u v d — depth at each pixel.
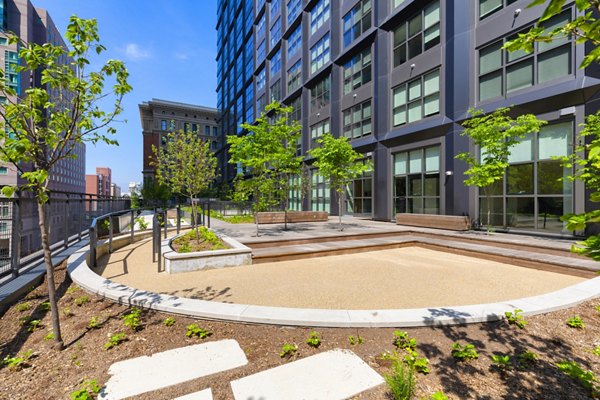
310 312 3.97
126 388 2.62
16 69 3.30
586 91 9.09
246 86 42.50
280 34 30.53
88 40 3.54
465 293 5.25
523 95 10.77
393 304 4.70
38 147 3.33
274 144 11.27
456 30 12.97
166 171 11.13
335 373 2.82
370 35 17.73
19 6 49.72
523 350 3.19
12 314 4.27
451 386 2.61
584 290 4.78
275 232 11.88
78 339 3.53
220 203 24.81
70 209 9.22
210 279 6.14
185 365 2.97
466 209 12.60
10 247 5.50
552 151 10.15
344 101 20.81
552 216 10.08
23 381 2.76
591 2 1.63
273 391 2.56
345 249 9.14
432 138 14.24
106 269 7.00
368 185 18.84
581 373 2.61
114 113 3.92
